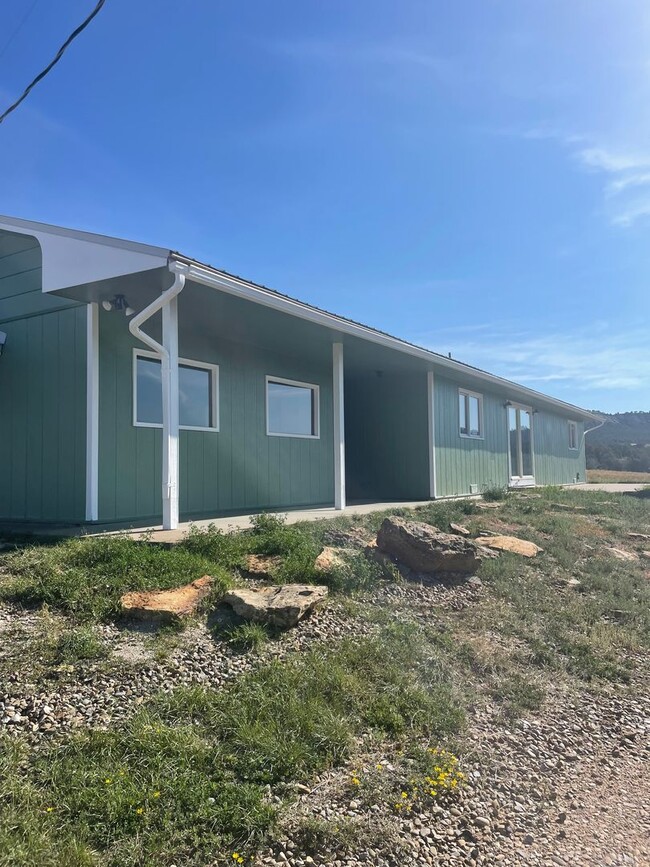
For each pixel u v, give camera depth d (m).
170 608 4.25
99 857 2.33
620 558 7.77
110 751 2.88
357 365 11.91
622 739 3.88
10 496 8.19
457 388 13.97
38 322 8.05
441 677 4.20
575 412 20.81
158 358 8.49
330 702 3.59
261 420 10.30
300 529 6.85
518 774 3.35
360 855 2.58
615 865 2.70
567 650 5.05
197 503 8.95
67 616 4.26
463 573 6.16
